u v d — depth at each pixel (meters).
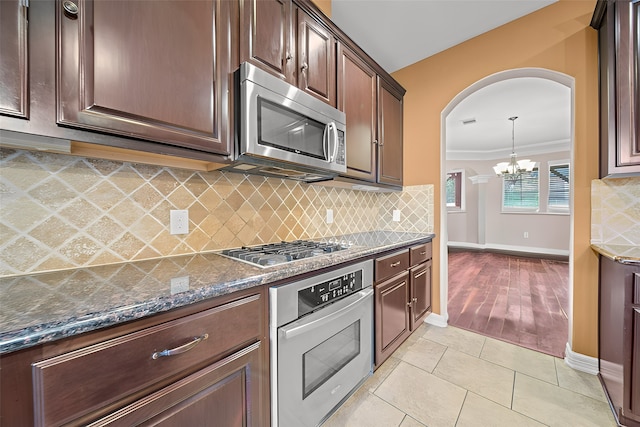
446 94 2.42
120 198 1.07
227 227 1.42
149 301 0.65
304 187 1.88
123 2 0.80
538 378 1.65
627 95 1.41
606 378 1.53
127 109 0.80
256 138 1.09
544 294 3.27
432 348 2.01
